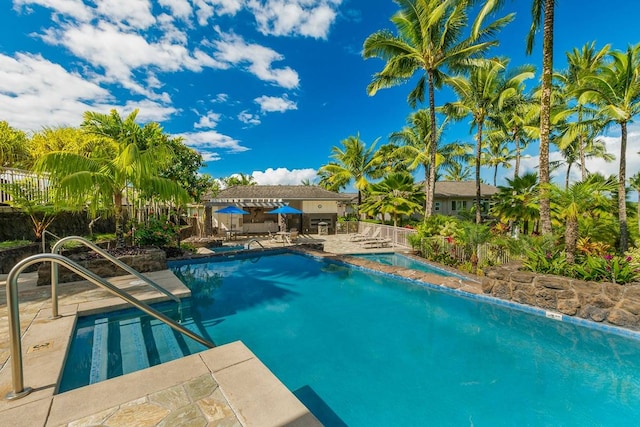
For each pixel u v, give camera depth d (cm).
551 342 525
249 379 296
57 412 249
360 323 616
